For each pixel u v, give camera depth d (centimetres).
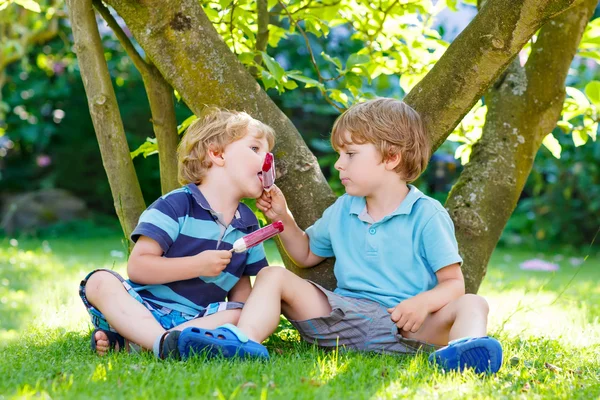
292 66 976
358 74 284
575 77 752
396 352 204
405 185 221
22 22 716
